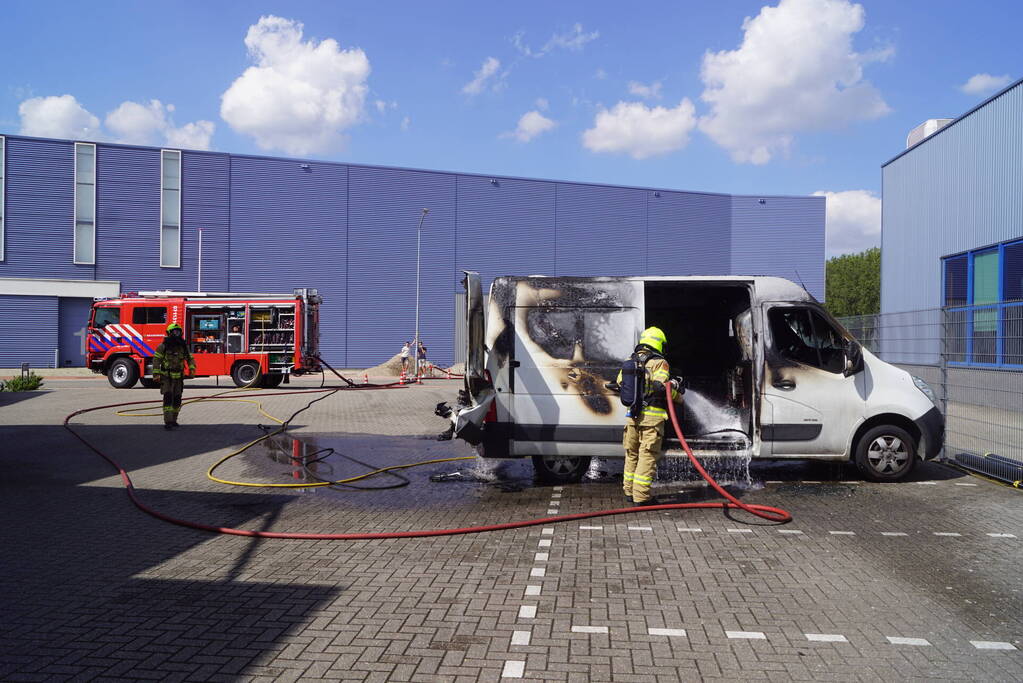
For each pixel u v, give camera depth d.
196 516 6.52
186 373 12.96
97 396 19.69
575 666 3.45
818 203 49.62
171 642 3.73
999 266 16.02
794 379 7.74
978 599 4.38
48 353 37.44
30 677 3.32
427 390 24.11
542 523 6.22
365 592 4.50
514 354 7.75
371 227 43.12
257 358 22.75
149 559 5.19
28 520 6.33
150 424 13.48
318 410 16.64
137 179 38.72
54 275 37.38
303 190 41.75
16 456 9.80
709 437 8.21
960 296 17.77
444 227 44.59
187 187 39.56
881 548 5.47
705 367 9.96
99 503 7.03
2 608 4.22
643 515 6.53
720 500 7.09
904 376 7.95
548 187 46.53
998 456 7.93
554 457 8.14
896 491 7.52
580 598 4.39
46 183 37.28
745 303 9.18
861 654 3.59
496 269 45.59
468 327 7.53
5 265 36.62
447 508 6.89
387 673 3.37
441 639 3.77
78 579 4.75
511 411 7.70
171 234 39.25
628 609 4.21
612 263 47.69
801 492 7.48
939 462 9.06
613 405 7.62
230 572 4.90
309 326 23.36
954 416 8.82
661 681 3.30
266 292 41.03
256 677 3.33
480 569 4.97
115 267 38.34
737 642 3.74
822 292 49.66
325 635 3.82
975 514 6.55
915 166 19.80
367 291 43.06
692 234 49.12
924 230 19.31
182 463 9.36
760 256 49.66
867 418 7.76
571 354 7.73
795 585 4.63
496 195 45.62
